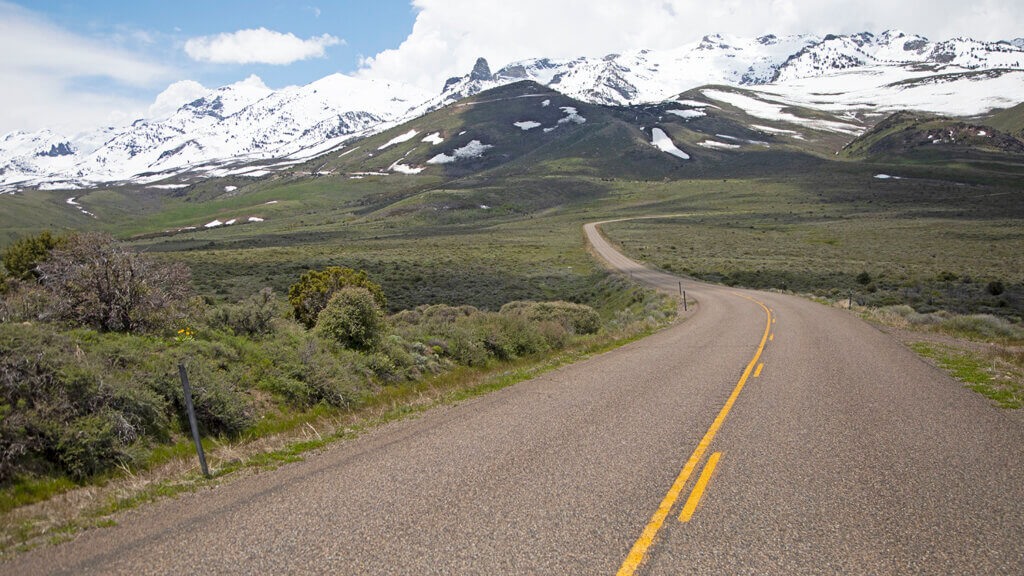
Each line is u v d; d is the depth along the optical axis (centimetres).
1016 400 845
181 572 390
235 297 3688
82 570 401
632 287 4078
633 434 703
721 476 546
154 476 637
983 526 430
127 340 935
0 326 741
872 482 523
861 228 8231
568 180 17538
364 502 505
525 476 559
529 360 1576
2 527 492
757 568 376
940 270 4725
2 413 623
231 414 830
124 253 1102
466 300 4022
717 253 6575
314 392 1010
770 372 1125
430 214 13312
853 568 375
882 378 1036
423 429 778
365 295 1370
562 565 384
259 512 493
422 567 386
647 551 400
